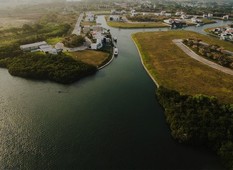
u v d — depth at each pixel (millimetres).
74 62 128250
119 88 107312
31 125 78250
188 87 106438
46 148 67688
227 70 127500
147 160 63719
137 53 162875
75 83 111938
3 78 116188
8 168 60875
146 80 117250
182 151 67062
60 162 62656
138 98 98062
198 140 69188
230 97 97375
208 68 129625
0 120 80812
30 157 64438
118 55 157000
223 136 68125
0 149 67312
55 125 78250
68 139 71438
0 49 144125
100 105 91688
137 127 77938
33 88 106000
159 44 178625
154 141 71125
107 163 62531
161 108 90250
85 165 61750
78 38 167875
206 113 77875
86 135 73375
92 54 150750
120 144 69688
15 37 185375
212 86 107750
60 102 93625
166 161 63469
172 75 119875
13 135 73250
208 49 155875
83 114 85125
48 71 117938
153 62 139250
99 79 117375
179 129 72375
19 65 124688
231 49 168250
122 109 88938
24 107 89312
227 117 76500
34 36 183000
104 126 78125
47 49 147875
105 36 191500
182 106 83688
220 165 62344
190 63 137000
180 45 175250
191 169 61062
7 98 96000
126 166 61688
